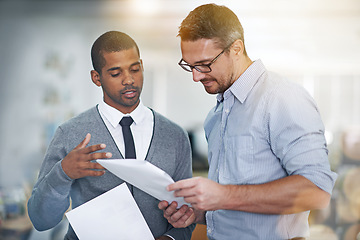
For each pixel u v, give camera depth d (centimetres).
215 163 140
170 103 693
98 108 154
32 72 498
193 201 112
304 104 120
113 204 134
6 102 466
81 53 548
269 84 128
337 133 425
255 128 125
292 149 117
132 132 151
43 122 499
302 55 671
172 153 154
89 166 126
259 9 536
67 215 132
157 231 150
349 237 283
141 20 560
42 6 503
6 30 477
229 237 132
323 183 114
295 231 126
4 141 462
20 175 444
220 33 124
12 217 247
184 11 542
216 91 135
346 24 569
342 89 687
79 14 532
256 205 116
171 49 656
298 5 538
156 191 125
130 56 143
